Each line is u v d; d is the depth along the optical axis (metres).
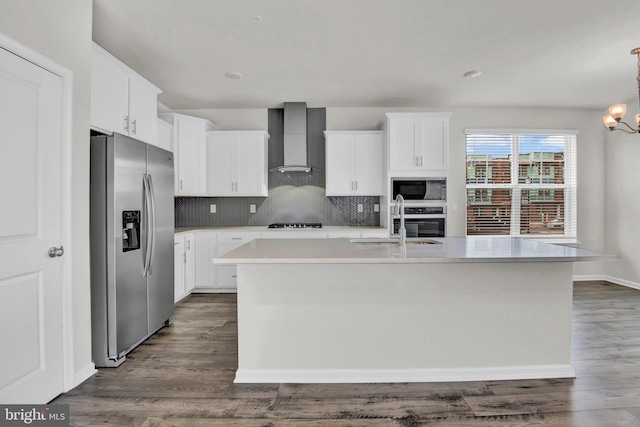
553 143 4.85
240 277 2.13
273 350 2.14
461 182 4.75
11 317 1.62
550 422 1.71
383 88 3.94
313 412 1.80
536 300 2.15
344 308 2.13
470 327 2.14
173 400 1.91
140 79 2.99
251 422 1.72
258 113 4.73
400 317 2.13
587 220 4.88
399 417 1.76
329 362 2.14
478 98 4.33
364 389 2.04
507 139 4.80
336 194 4.46
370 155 4.45
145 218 2.66
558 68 3.38
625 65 3.31
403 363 2.14
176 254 3.77
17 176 1.65
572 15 2.45
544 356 2.16
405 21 2.52
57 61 1.90
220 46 2.89
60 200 1.93
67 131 1.97
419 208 4.15
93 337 2.30
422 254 1.92
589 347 2.59
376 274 2.12
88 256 2.17
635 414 1.77
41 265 1.79
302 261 1.82
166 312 3.04
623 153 4.60
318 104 4.55
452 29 2.64
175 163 4.09
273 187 4.78
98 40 2.78
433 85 3.84
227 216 4.79
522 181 4.82
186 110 4.73
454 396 1.96
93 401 1.89
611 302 3.78
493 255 1.88
